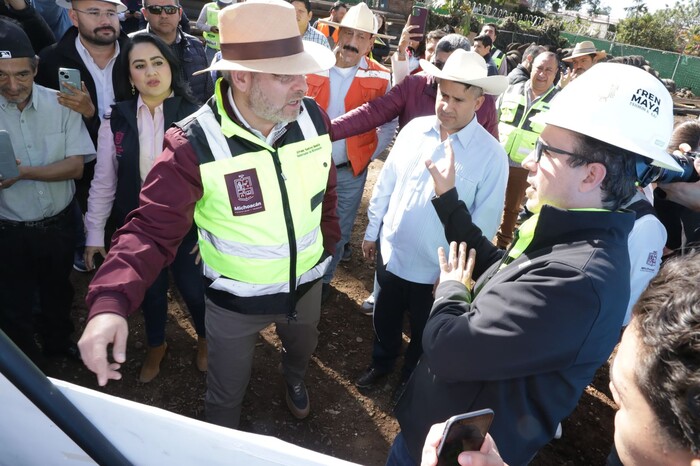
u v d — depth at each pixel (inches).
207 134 63.4
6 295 94.1
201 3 365.4
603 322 43.9
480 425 32.6
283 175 68.3
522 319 44.3
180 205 62.2
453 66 83.7
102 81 116.8
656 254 77.5
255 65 59.4
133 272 55.4
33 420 30.8
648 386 22.7
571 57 208.4
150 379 106.6
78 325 119.5
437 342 50.8
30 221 91.2
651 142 46.3
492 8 1023.0
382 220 105.8
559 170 48.2
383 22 295.7
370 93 131.6
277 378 111.8
